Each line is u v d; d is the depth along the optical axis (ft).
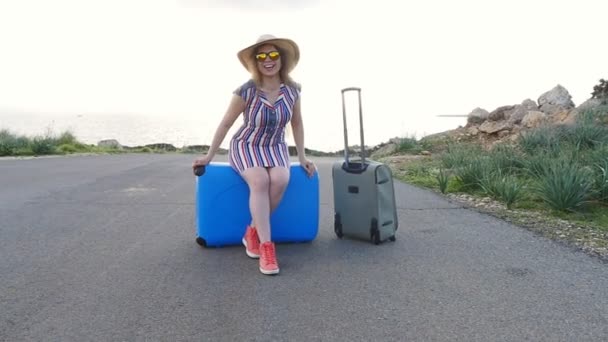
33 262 11.59
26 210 17.54
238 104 11.85
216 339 7.81
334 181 13.73
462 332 8.00
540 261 11.44
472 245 12.85
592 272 10.66
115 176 27.84
